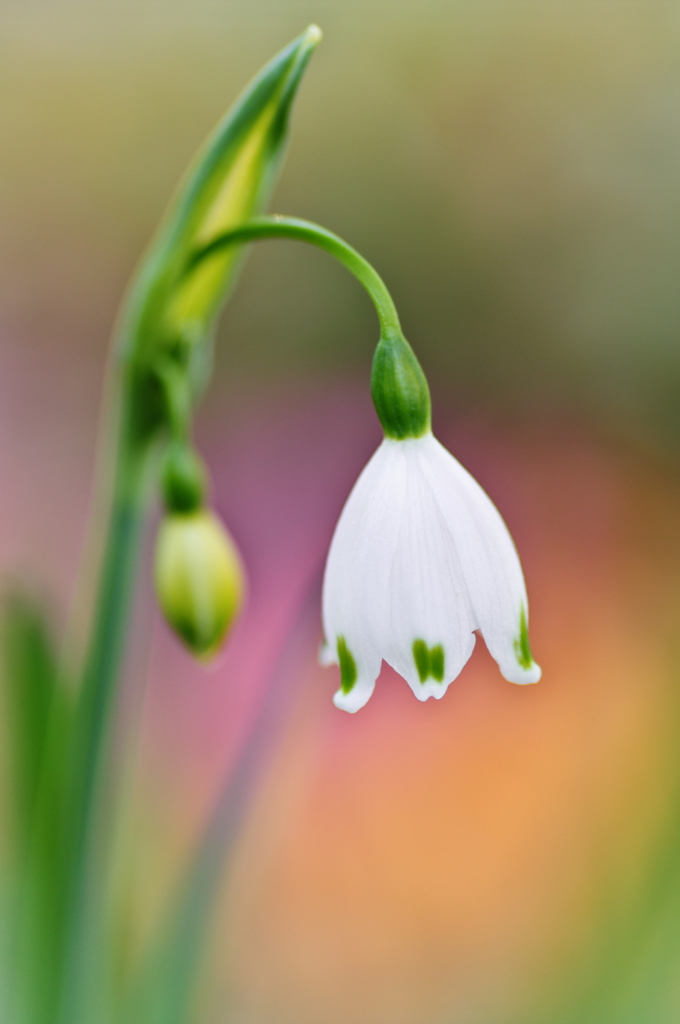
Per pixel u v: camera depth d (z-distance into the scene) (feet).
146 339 0.61
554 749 1.17
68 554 1.40
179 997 0.66
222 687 1.22
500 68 2.04
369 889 1.04
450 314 1.85
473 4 2.04
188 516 0.61
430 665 0.54
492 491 1.54
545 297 1.84
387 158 1.99
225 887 0.66
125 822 0.73
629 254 1.85
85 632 0.69
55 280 1.92
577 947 0.87
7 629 0.65
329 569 0.55
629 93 1.99
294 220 0.57
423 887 1.03
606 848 1.02
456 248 1.89
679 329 1.77
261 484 1.55
